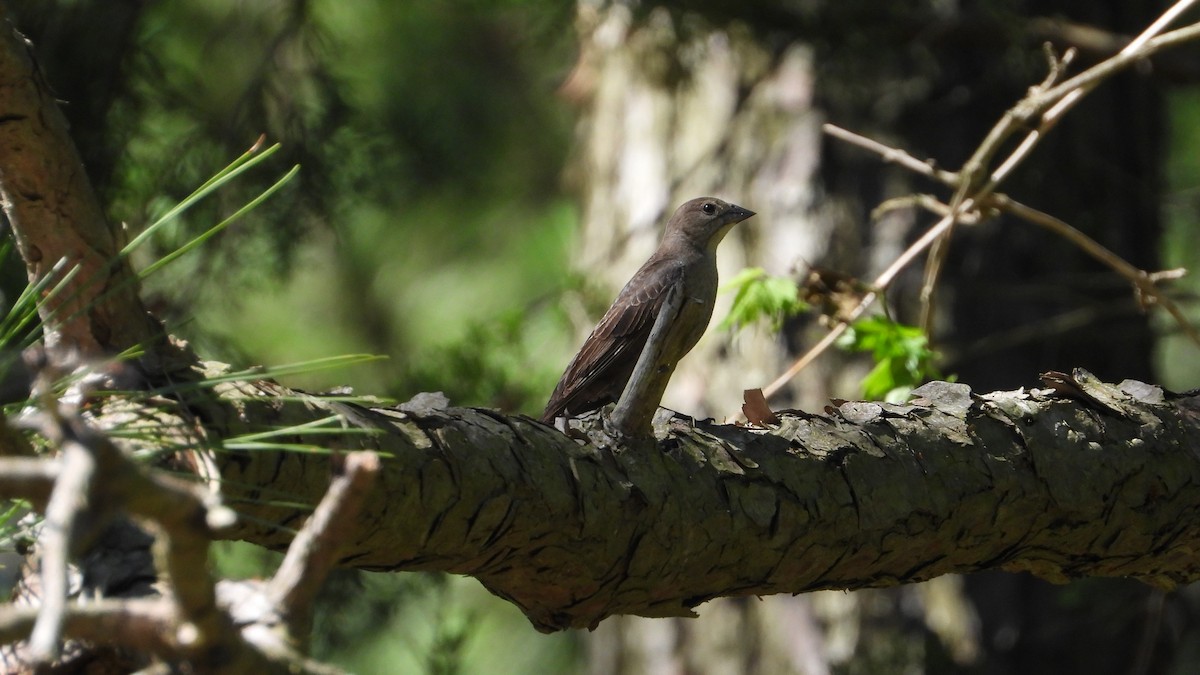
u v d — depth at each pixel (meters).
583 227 14.68
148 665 3.23
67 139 4.28
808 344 12.25
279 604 2.90
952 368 11.79
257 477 3.98
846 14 11.18
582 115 15.16
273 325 18.50
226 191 10.74
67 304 3.96
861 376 12.02
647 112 13.89
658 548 4.61
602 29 13.92
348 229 11.88
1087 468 5.11
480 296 18.83
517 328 11.87
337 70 12.93
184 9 13.95
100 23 10.58
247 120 10.96
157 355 4.20
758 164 12.80
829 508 4.79
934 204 8.10
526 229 19.14
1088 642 11.45
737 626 12.66
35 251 4.32
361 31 16.91
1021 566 5.57
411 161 12.51
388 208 12.05
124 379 4.03
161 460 3.78
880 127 12.28
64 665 3.22
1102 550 5.33
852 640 11.98
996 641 11.59
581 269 14.05
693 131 13.42
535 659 16.77
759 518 4.69
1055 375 5.30
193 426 3.86
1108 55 11.55
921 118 12.17
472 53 17.45
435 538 4.30
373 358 3.83
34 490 2.56
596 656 14.17
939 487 4.94
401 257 18.98
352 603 10.64
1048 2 12.30
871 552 4.92
